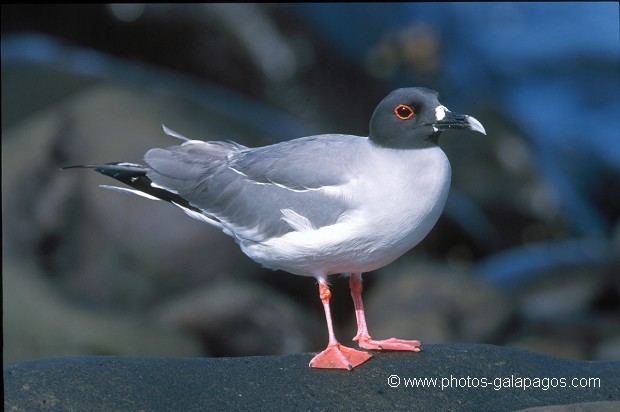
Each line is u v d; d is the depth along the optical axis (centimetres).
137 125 1648
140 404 757
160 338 1384
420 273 1575
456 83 2445
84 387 768
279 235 871
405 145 834
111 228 1527
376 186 827
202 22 2202
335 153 861
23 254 1529
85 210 1552
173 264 1505
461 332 1473
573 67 2559
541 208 2105
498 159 2178
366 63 2373
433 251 1873
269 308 1472
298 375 817
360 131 2273
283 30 2284
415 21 2512
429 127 827
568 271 1784
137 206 1533
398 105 830
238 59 2241
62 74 1861
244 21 2245
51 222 1550
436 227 1877
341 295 1545
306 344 1467
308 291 1555
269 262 902
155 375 796
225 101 1917
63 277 1514
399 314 1488
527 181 2150
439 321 1467
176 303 1468
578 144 2316
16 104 1797
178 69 2234
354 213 829
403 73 2411
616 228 2028
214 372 811
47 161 1616
